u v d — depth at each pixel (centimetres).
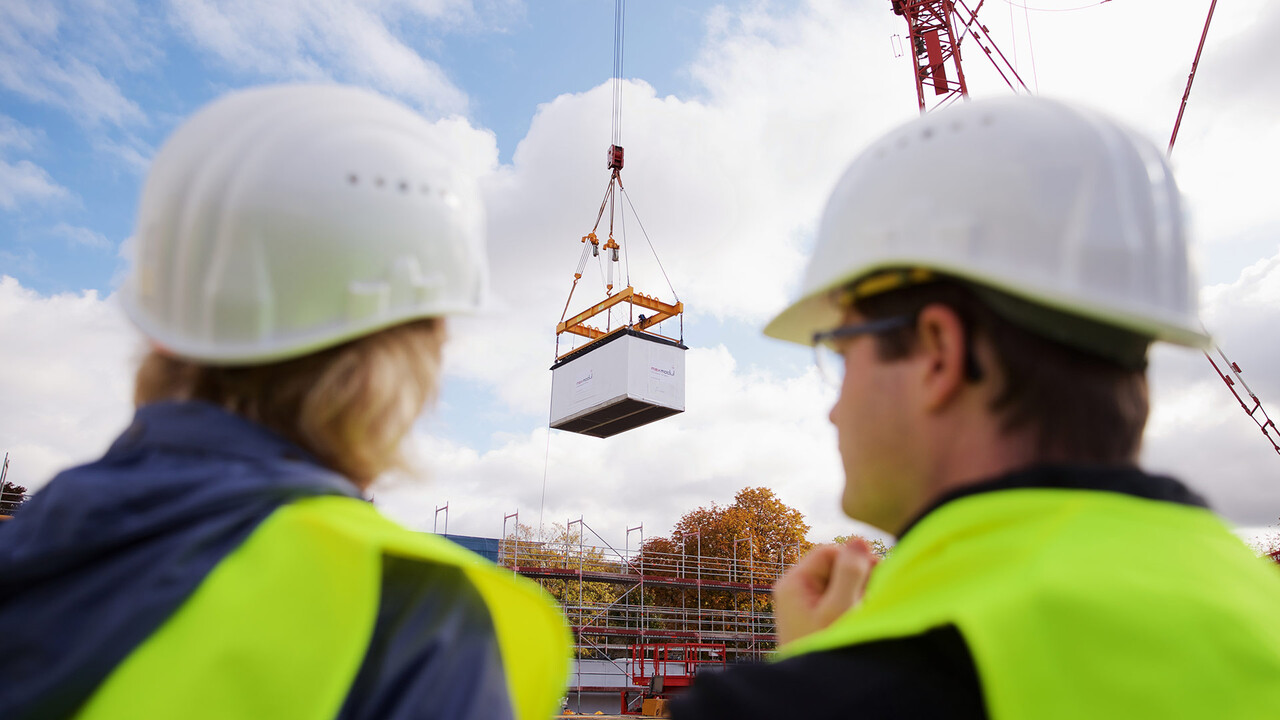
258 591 82
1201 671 62
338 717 82
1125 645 63
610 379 1817
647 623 3431
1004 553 74
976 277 91
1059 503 78
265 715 77
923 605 74
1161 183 99
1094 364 89
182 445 96
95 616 82
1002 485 82
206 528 86
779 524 4612
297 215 106
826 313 137
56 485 91
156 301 109
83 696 79
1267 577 78
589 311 2039
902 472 96
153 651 79
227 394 105
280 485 91
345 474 106
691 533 4634
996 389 89
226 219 105
